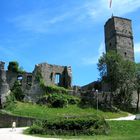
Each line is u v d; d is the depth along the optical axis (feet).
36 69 306.76
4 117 232.73
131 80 317.83
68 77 323.98
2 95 276.62
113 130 162.61
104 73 320.70
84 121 153.69
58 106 276.41
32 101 289.33
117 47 354.95
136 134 156.46
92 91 306.35
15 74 299.79
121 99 316.19
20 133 155.33
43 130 152.97
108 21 376.27
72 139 130.82
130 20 372.38
